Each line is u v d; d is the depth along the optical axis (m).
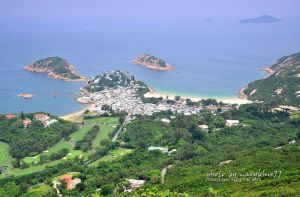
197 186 169.25
